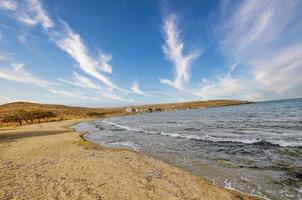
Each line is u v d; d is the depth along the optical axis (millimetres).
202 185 9484
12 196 8250
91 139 27578
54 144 22062
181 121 51469
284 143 17969
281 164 12539
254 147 17578
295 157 13781
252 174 11141
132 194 8406
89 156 15477
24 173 11406
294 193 8688
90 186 9258
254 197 8352
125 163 13266
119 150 18172
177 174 11086
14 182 9930
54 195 8289
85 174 10992
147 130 35344
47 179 10258
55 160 14422
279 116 46125
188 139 23375
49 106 189500
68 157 15320
